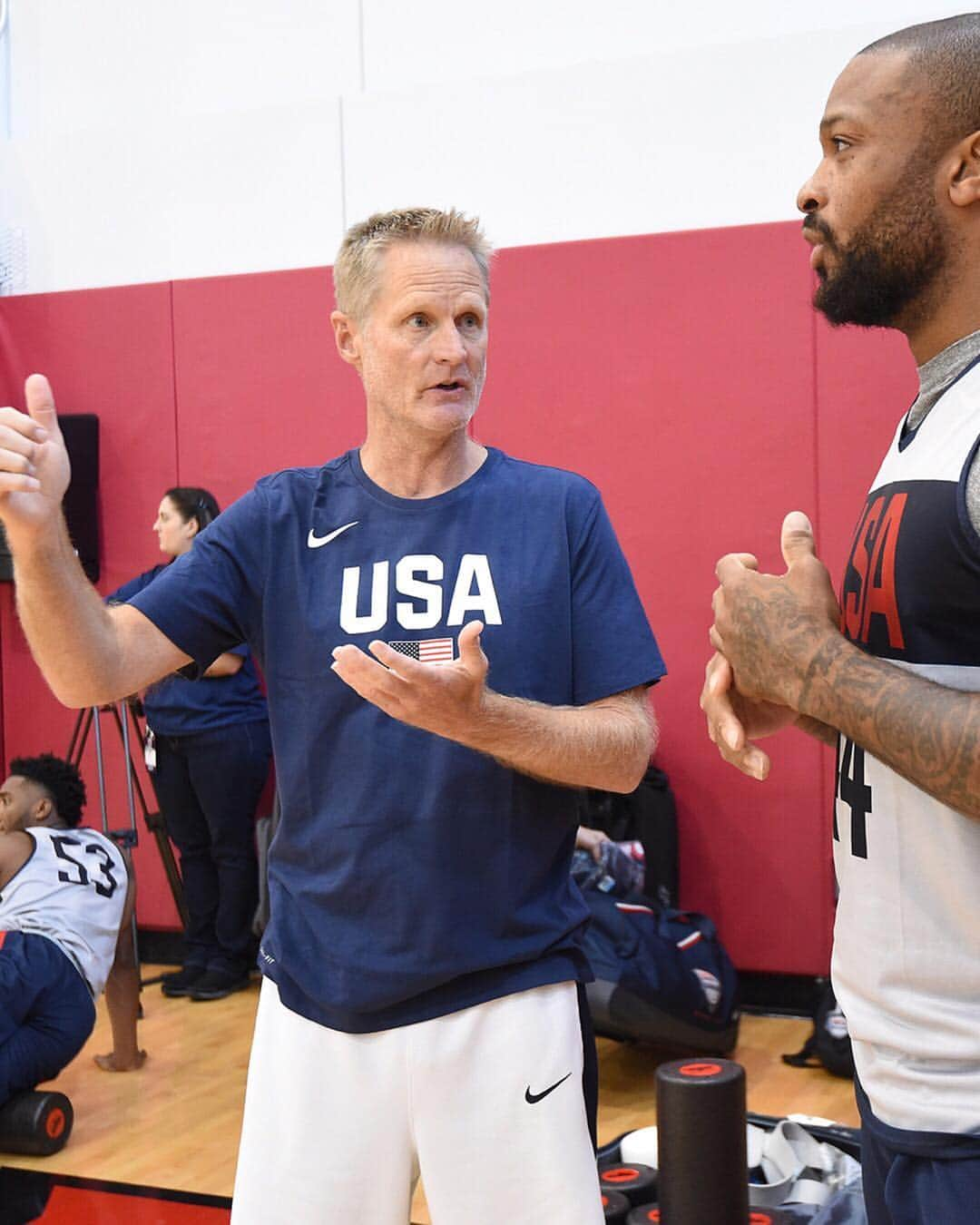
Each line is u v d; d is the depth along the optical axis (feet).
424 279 5.02
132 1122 11.39
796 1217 7.88
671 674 14.34
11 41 17.65
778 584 4.00
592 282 14.57
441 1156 4.87
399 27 15.97
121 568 16.92
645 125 14.46
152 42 17.11
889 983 3.90
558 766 4.68
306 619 5.20
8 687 17.42
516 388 14.87
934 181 3.78
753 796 14.03
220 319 16.38
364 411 15.79
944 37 3.77
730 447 14.11
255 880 15.58
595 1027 11.84
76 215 17.07
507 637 5.06
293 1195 4.98
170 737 15.23
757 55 14.03
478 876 4.91
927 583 3.72
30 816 12.48
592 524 5.27
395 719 4.89
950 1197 3.72
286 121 16.07
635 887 13.23
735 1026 12.40
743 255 14.02
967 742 3.35
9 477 4.37
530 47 15.39
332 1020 4.98
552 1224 4.80
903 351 13.50
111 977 12.63
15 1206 9.71
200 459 16.53
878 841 3.95
